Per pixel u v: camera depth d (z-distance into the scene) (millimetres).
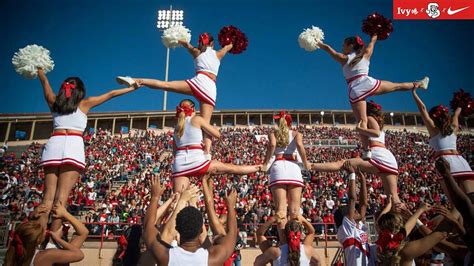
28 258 3139
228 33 6141
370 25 5980
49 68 4668
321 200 17906
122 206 16469
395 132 43469
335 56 6000
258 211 15727
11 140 37469
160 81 5254
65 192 4227
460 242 4070
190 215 3047
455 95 6055
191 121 5113
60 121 4363
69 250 3467
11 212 15742
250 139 38156
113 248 12984
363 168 5754
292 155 5727
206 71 5586
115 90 4793
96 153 31234
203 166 4984
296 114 47719
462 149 34281
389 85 5668
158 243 3025
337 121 49219
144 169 27406
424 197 18375
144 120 43469
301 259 4348
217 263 2980
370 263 4379
